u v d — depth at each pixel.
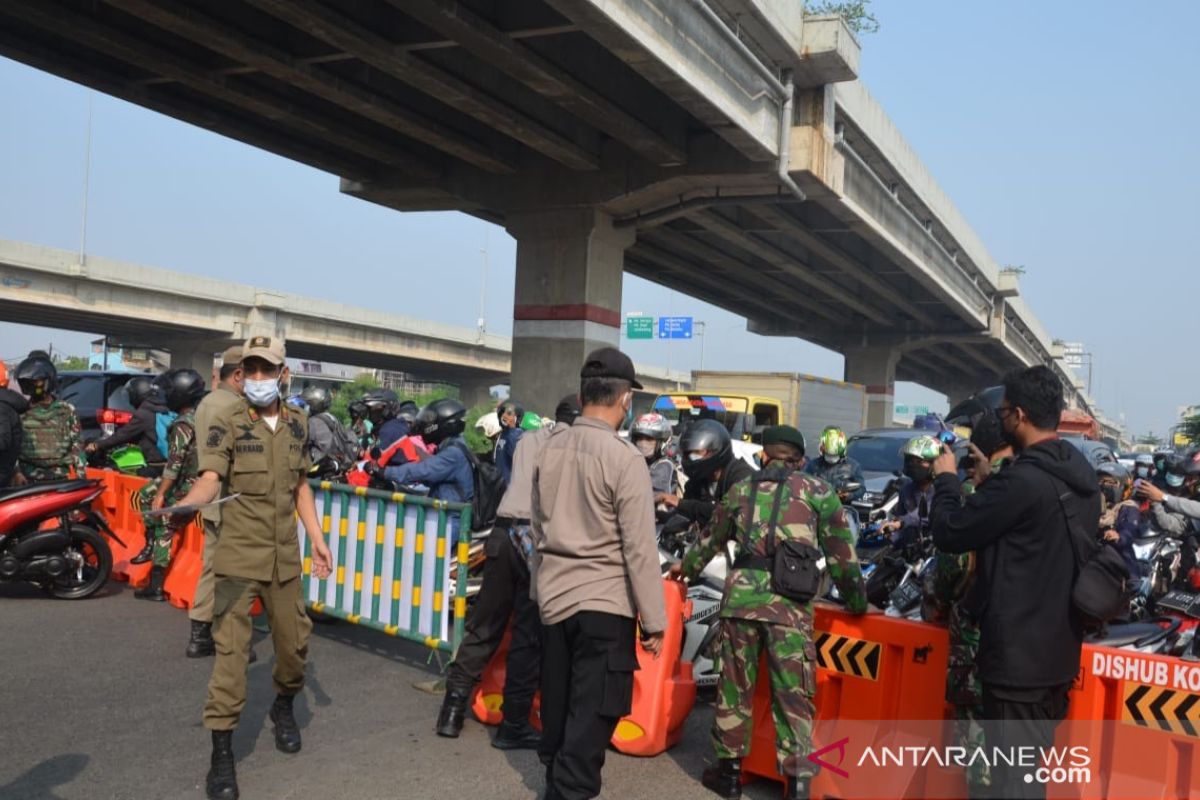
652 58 15.54
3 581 7.82
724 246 33.03
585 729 3.76
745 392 21.48
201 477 4.29
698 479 6.12
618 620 3.83
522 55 15.74
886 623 4.39
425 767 4.81
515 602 5.19
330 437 8.46
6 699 5.57
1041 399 3.47
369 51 15.30
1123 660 3.75
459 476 6.49
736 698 4.48
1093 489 3.39
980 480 4.44
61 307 40.47
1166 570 7.29
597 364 4.01
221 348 50.09
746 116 19.27
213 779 4.34
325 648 7.00
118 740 4.99
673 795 4.60
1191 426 48.66
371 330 56.81
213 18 14.58
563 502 3.92
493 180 24.44
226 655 4.34
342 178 25.11
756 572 4.40
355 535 6.66
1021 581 3.33
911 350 54.16
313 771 4.71
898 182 29.44
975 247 40.28
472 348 65.75
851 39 21.47
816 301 43.62
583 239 24.17
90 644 6.77
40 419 8.20
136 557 8.39
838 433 8.94
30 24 15.99
